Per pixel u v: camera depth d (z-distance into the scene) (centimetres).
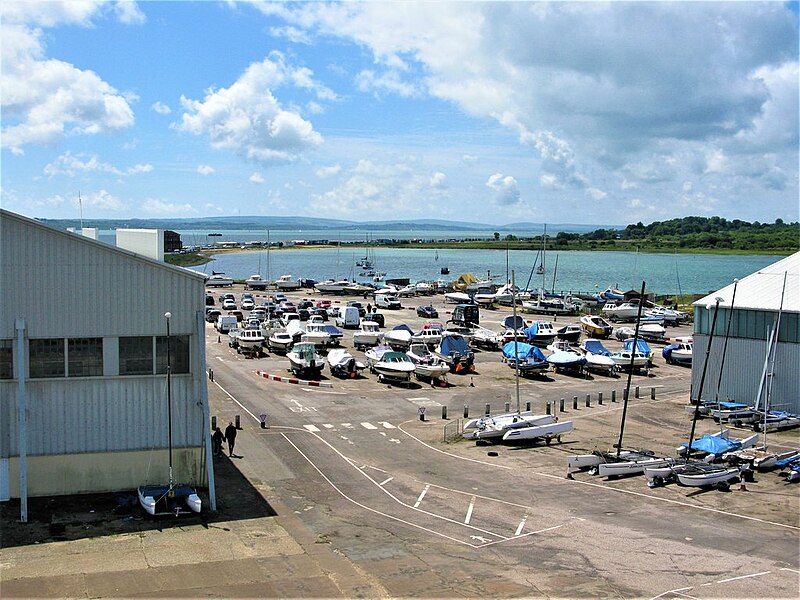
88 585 2009
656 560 2211
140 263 2744
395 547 2319
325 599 1948
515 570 2139
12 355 2641
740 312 4288
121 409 2748
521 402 4544
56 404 2692
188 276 2780
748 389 4259
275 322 7219
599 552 2277
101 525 2458
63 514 2541
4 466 2653
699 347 4488
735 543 2347
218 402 4372
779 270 4534
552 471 3164
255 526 2494
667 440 3678
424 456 3388
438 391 4834
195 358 2802
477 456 3394
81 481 2723
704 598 1953
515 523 2538
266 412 4159
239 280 14338
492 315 9119
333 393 4703
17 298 2636
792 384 4069
